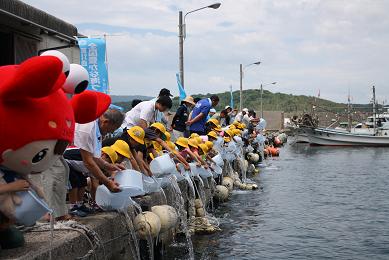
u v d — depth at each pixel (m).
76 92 5.84
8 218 5.34
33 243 5.67
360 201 17.14
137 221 8.16
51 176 6.58
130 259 8.05
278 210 15.34
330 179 23.42
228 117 24.12
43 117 5.08
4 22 12.35
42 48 14.30
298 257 10.27
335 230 12.70
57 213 6.70
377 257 10.34
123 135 8.99
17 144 4.98
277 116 73.88
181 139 13.12
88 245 6.37
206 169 13.24
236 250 10.70
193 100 16.84
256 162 28.78
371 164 31.09
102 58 12.59
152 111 10.91
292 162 32.47
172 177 10.66
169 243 10.78
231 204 16.34
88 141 6.82
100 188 7.26
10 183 5.08
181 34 21.73
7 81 4.86
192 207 12.32
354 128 53.62
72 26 14.62
